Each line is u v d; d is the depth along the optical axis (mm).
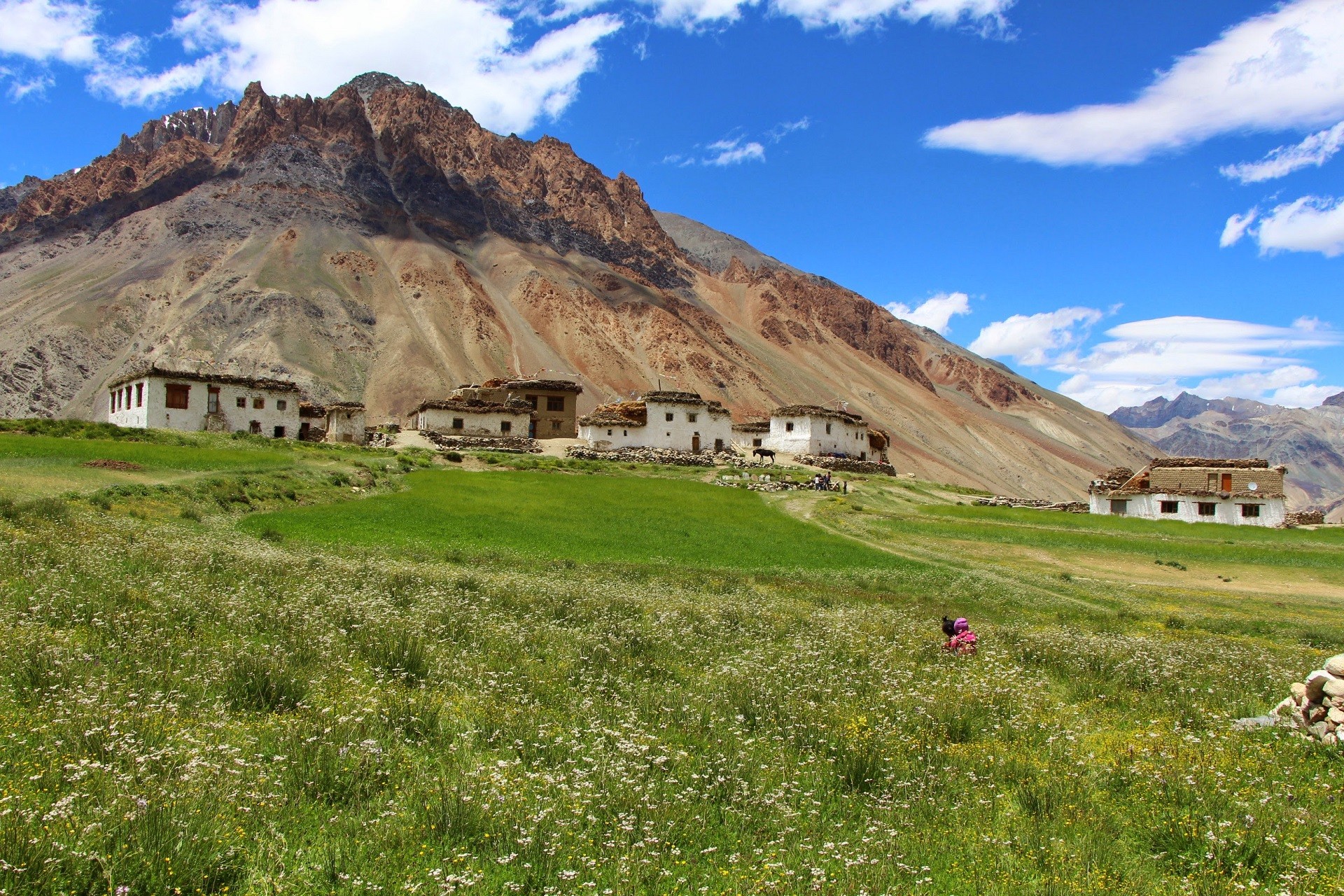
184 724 11461
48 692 11836
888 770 12703
